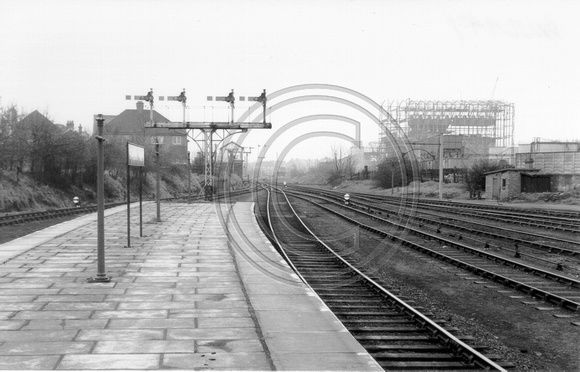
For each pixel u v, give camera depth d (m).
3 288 9.96
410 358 7.29
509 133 79.25
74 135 42.03
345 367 6.09
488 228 24.45
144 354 6.39
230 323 7.76
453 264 15.12
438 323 9.06
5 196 32.56
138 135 60.19
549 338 8.56
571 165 48.03
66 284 10.34
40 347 6.59
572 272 14.15
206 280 10.81
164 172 63.22
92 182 44.91
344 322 8.98
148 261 13.07
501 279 12.62
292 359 6.32
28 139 38.16
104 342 6.82
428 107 77.44
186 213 28.70
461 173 62.94
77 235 18.62
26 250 14.89
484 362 6.90
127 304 8.80
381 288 11.01
